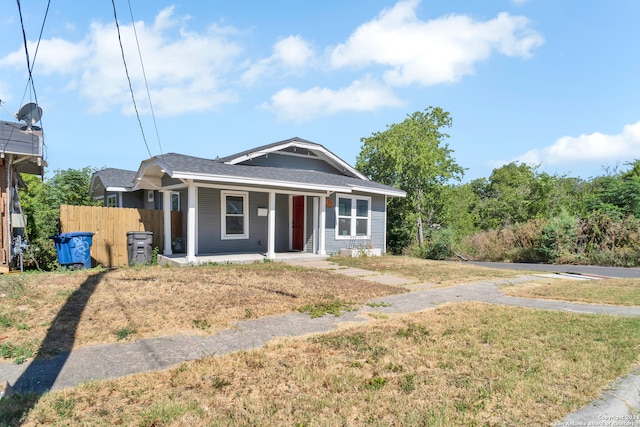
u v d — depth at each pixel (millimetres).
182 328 5441
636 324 5738
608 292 8781
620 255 15164
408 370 3992
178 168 10477
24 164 11570
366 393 3449
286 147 15562
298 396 3402
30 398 3299
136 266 11016
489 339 5012
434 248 19859
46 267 10547
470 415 3037
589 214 17250
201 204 13195
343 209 16203
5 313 5688
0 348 4441
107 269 10227
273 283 8773
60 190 19500
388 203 26719
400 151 25375
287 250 15797
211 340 4984
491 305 7254
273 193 13000
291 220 15953
